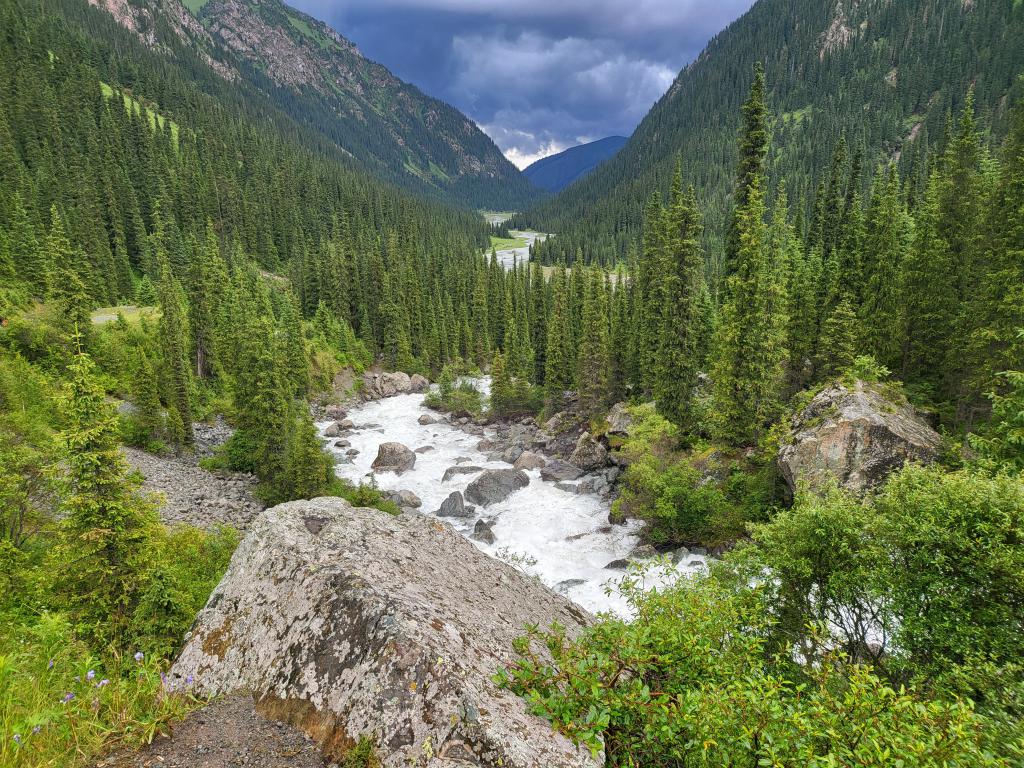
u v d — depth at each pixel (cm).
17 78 12019
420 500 4138
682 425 3981
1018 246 2720
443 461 5238
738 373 3209
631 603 852
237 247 11188
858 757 466
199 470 4388
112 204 9931
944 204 3322
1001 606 938
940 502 1047
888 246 3678
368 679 521
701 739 488
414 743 463
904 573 1052
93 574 1522
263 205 13900
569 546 3288
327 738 503
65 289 5106
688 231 3859
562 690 557
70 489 1546
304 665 571
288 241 13900
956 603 967
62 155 11044
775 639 1171
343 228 15225
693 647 616
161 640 1333
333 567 674
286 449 4084
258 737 517
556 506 3916
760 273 3084
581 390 5675
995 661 911
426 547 906
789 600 1247
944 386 3253
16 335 4566
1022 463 1494
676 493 3036
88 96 13738
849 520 1166
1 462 1952
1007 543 985
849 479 2380
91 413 1546
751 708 516
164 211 11506
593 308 5600
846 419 2488
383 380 8850
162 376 5384
